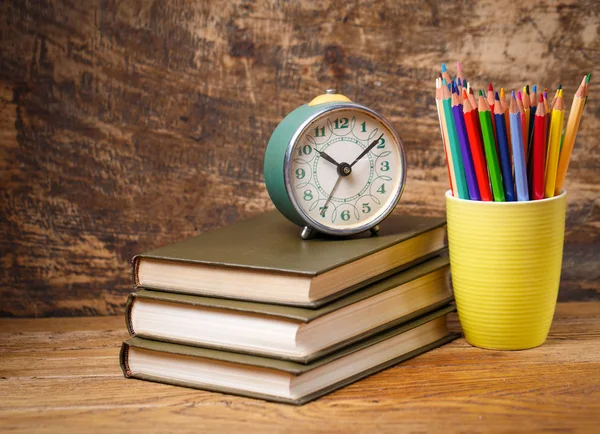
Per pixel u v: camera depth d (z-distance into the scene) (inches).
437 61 43.3
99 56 43.4
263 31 43.3
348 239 36.3
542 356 35.4
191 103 43.9
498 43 43.0
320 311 31.2
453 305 38.5
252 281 32.4
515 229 33.9
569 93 43.1
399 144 37.2
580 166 43.4
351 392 32.2
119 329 41.9
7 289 45.2
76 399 32.2
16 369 35.8
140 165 44.3
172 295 34.0
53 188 44.4
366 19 43.2
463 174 35.0
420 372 34.1
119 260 45.1
